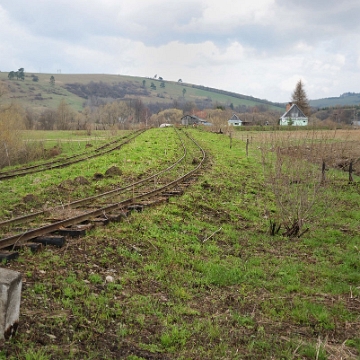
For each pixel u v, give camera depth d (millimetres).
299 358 5629
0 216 11766
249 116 113062
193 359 5367
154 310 6641
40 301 6242
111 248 8977
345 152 27188
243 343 5941
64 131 67188
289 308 7223
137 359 5191
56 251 8375
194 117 109812
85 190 16281
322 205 15422
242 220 13656
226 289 8008
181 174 20672
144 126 72938
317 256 10453
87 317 6059
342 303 7520
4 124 31531
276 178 13516
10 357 4711
